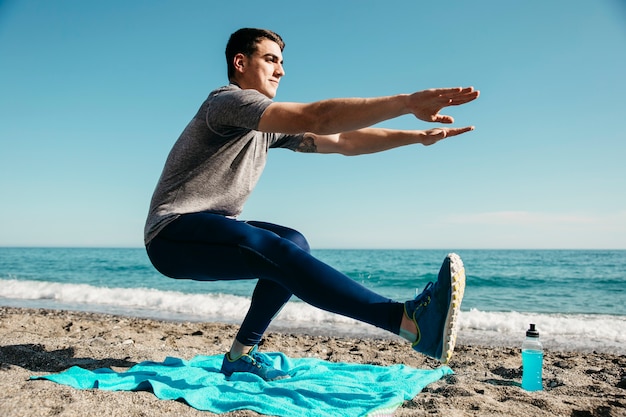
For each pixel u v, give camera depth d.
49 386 2.24
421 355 4.22
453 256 1.73
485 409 2.28
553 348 5.33
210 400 2.15
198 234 2.04
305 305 8.33
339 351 4.43
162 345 4.35
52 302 9.84
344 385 2.49
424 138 2.45
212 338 4.97
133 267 29.42
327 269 1.86
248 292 15.40
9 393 2.12
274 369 2.63
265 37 2.39
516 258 44.16
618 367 3.80
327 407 2.09
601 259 40.56
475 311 8.34
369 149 2.55
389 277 21.52
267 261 1.89
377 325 1.84
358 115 1.71
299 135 2.57
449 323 1.70
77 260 39.38
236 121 1.93
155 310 8.60
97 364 3.02
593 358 4.29
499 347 5.03
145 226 2.23
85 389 2.22
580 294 15.46
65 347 3.43
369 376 2.81
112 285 18.22
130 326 5.73
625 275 22.28
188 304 9.12
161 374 2.54
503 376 3.33
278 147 2.62
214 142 2.11
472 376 3.34
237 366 2.61
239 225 2.01
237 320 7.45
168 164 2.21
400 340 5.67
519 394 2.60
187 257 2.07
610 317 8.52
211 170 2.17
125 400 2.12
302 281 1.84
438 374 2.98
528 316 7.66
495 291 16.50
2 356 3.10
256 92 1.95
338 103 1.73
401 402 2.25
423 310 1.76
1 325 5.11
